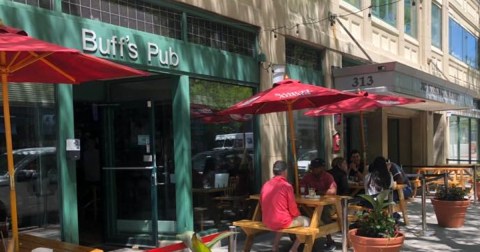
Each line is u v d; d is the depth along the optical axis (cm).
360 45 1249
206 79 782
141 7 689
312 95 612
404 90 1091
